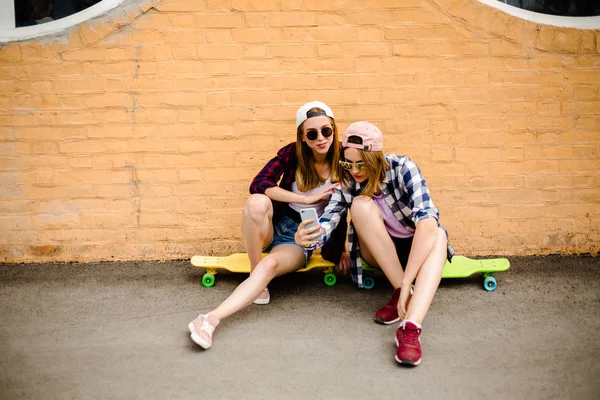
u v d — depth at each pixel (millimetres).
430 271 3104
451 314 3479
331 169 3648
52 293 3838
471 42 4094
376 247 3379
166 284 3984
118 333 3299
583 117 4168
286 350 3084
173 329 3346
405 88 4137
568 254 4328
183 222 4305
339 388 2730
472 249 4316
